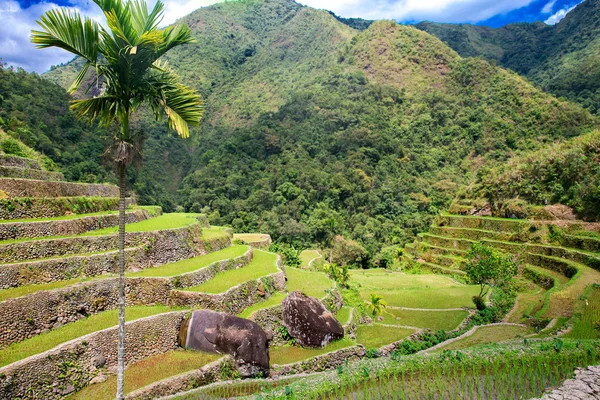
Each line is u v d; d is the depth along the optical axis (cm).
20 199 2291
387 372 1528
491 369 1488
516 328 2869
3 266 1866
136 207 3669
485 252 3800
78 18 1280
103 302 2106
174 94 1456
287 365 2202
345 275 4181
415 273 5622
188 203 8825
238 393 1795
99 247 2338
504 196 5797
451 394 1322
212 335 2075
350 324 2839
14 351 1612
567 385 1253
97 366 1748
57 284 1995
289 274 3806
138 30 1380
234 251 3331
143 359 1945
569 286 3359
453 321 3234
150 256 2566
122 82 1379
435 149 10431
